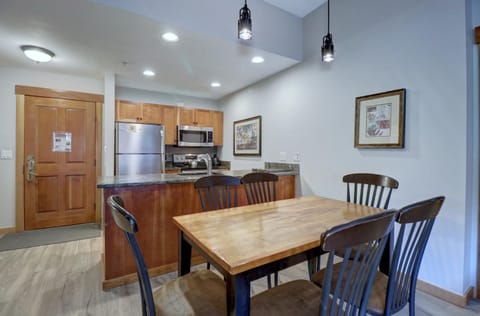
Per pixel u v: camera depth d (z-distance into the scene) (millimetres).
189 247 1488
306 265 2547
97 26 2236
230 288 1037
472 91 1861
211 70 3414
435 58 1962
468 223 1869
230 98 4816
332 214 1645
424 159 2027
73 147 3723
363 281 1019
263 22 2783
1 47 2682
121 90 4316
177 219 1523
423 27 2033
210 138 4934
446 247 1920
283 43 2957
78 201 3766
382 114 2297
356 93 2543
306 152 3135
